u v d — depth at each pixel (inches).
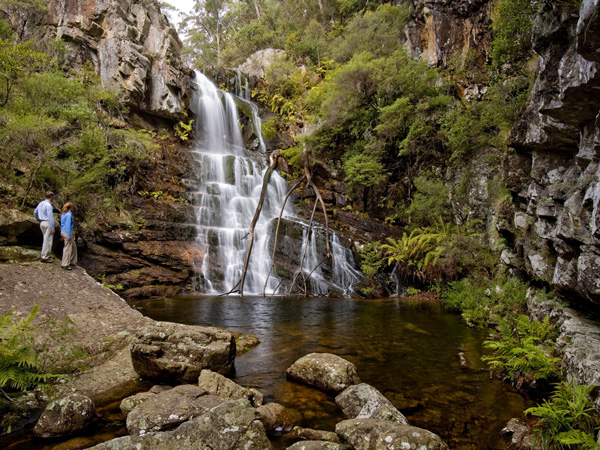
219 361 217.3
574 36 198.8
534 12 432.5
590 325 220.7
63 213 377.4
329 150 933.8
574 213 217.2
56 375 183.6
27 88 523.2
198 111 925.2
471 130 594.6
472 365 253.3
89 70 690.2
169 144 802.8
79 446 138.3
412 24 1035.3
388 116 789.9
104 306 310.2
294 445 135.2
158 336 220.8
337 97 864.3
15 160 445.4
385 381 222.2
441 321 406.0
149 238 570.9
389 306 515.8
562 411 144.3
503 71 564.1
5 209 381.4
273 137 1050.7
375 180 794.2
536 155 309.6
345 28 1323.8
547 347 232.7
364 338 324.8
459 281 547.2
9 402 166.1
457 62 824.3
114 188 598.9
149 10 904.9
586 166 227.6
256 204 778.8
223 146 962.7
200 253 606.2
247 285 620.1
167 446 122.5
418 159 799.1
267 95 1152.8
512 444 151.2
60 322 261.4
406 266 664.4
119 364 224.7
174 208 642.2
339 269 676.1
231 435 125.7
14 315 255.3
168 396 164.6
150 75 813.2
